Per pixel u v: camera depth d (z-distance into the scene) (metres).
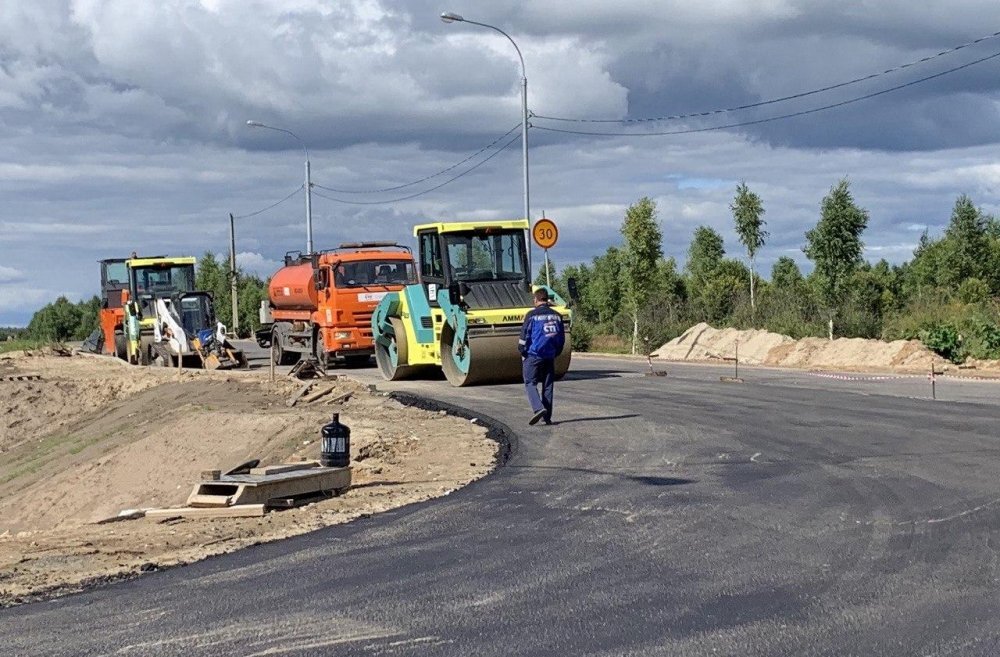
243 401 25.33
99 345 48.88
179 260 39.59
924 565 8.02
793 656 6.11
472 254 24.52
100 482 20.84
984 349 29.72
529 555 8.65
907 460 12.86
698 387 22.55
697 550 8.68
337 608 7.26
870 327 34.41
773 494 10.98
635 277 41.03
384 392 23.64
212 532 10.30
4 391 32.31
